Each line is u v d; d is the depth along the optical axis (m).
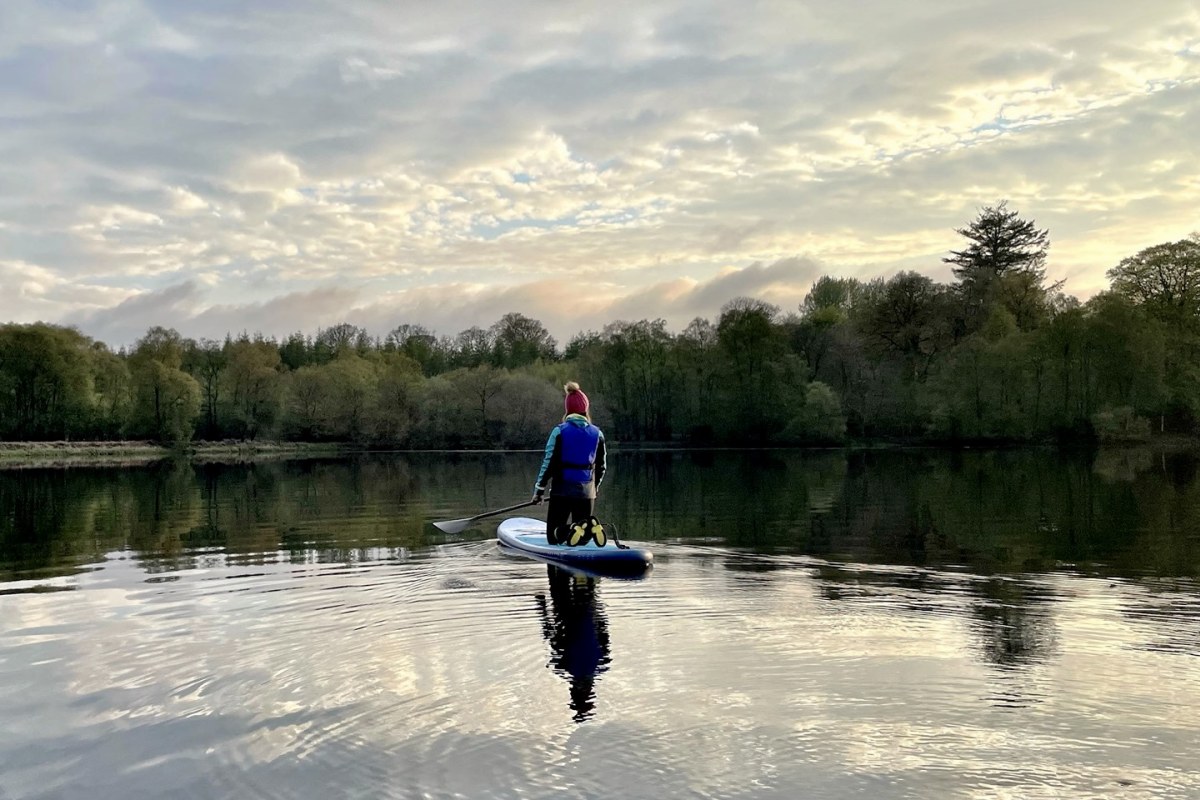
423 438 69.44
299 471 39.41
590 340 70.75
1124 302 48.19
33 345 61.44
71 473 38.75
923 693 4.65
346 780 3.63
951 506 16.55
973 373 52.53
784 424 59.75
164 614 7.02
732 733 4.09
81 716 4.53
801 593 7.51
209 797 3.54
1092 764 3.71
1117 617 6.47
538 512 16.27
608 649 5.60
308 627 6.38
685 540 11.55
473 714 4.38
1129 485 21.84
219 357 75.06
